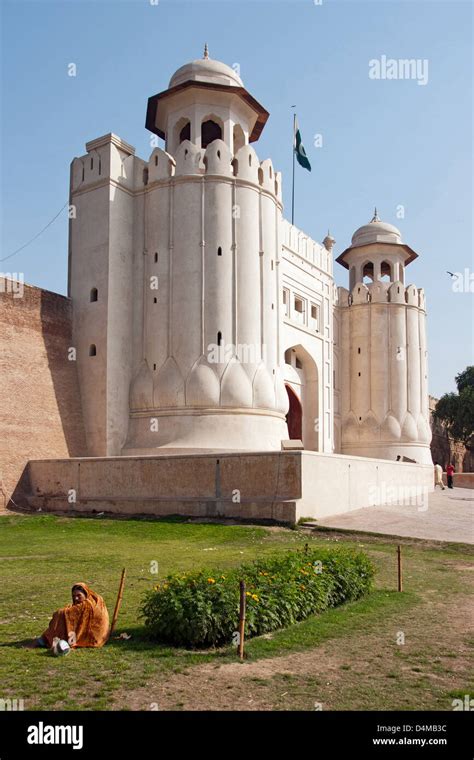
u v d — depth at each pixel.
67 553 11.16
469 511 17.89
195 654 5.34
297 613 6.47
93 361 21.98
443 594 8.14
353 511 16.98
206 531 13.78
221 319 21.69
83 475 18.02
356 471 17.97
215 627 5.56
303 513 14.57
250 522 14.69
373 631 6.23
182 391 21.22
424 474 25.69
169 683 4.68
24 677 4.77
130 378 22.42
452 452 46.34
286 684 4.71
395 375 32.25
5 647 5.53
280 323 23.88
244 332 22.02
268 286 23.06
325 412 30.95
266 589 6.25
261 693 4.52
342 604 7.36
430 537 13.28
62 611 5.66
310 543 12.48
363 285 33.62
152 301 22.39
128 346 22.55
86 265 22.72
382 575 9.44
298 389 30.09
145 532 14.00
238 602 5.74
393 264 34.75
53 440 20.64
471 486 28.88
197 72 24.34
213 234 22.16
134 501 16.67
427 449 32.47
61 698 4.39
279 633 6.00
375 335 32.69
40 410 20.52
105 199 22.58
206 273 21.89
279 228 24.47
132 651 5.41
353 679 4.86
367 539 13.12
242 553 10.92
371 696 4.53
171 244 22.41
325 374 31.38
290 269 29.19
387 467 20.89
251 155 23.28
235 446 20.62
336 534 13.59
